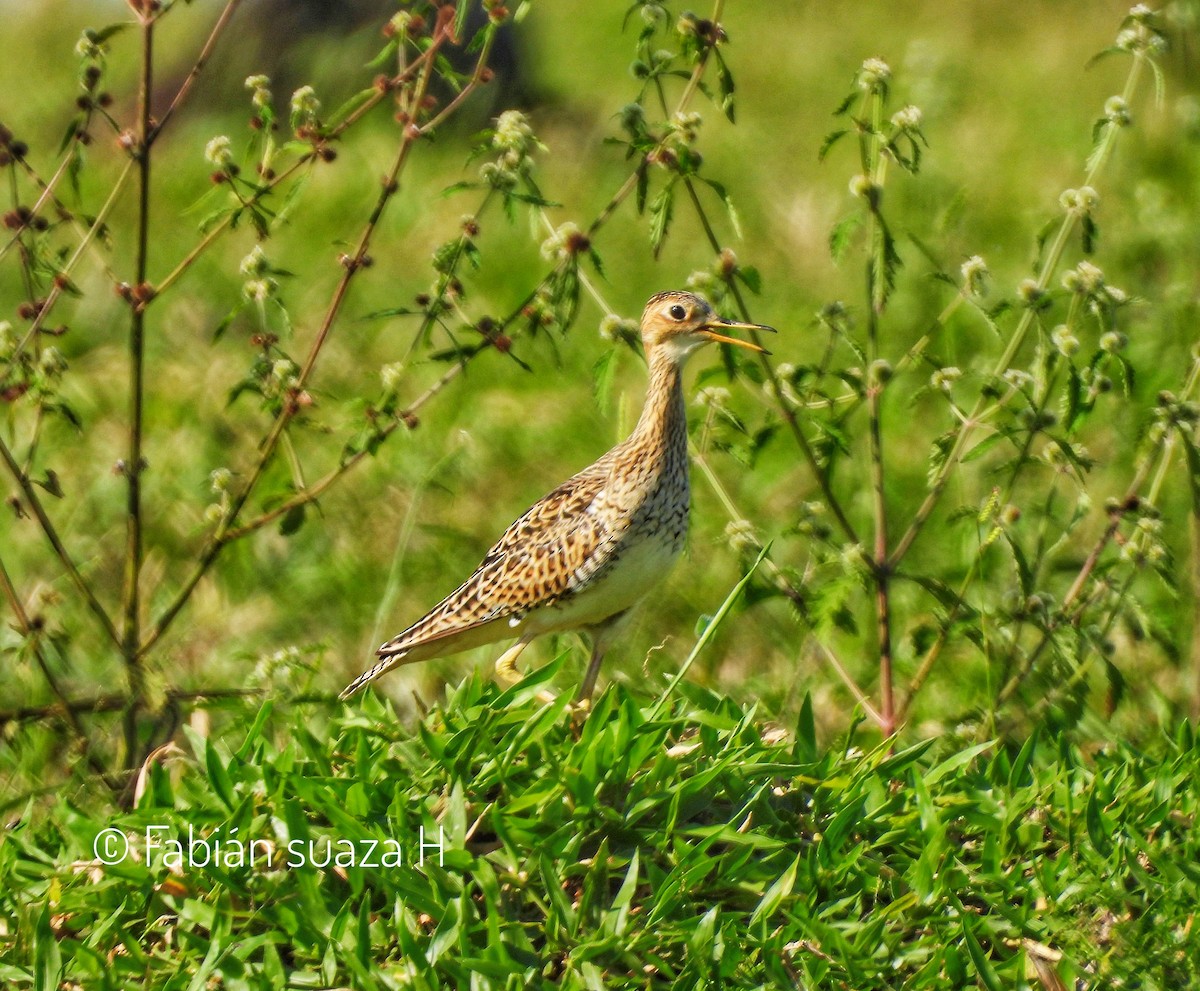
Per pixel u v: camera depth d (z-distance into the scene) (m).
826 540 10.83
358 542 13.74
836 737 10.70
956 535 12.95
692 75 9.98
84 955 7.66
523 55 25.89
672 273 19.52
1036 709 10.48
